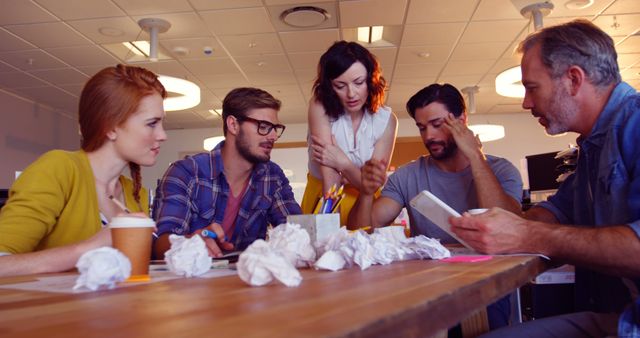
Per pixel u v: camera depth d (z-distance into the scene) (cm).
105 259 69
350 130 213
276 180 202
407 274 74
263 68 622
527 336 105
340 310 43
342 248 86
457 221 113
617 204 107
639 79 712
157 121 143
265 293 59
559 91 124
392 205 198
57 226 126
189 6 442
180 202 171
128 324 43
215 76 648
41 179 119
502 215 110
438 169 194
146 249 88
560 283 178
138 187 156
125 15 459
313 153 217
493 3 450
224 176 185
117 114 136
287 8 453
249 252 68
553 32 127
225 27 491
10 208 115
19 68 602
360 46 199
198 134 964
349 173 198
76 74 629
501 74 441
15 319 47
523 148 912
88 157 139
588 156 124
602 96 121
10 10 444
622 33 530
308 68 625
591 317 110
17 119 721
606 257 95
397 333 40
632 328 82
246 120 182
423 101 184
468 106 807
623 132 107
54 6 438
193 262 83
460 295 55
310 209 228
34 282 82
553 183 408
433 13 470
